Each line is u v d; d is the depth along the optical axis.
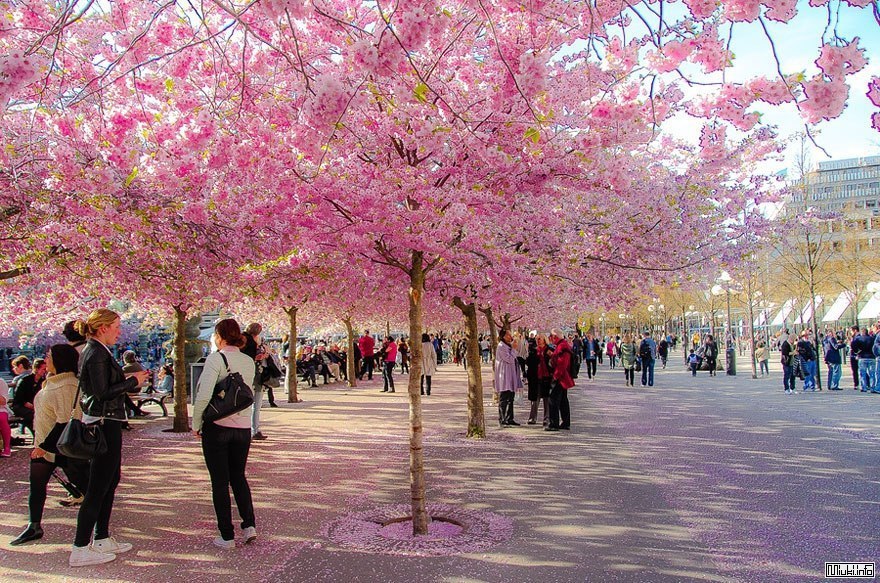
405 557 5.30
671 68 4.66
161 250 9.74
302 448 11.11
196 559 5.34
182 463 9.98
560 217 10.72
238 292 13.08
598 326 72.75
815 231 22.98
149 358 40.72
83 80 6.76
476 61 7.07
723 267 12.78
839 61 3.82
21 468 9.81
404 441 11.78
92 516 5.34
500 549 5.46
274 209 7.34
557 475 8.50
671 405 17.53
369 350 31.09
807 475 8.23
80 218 8.26
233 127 6.42
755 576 4.77
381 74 4.16
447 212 6.73
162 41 6.32
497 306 12.84
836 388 21.95
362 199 6.68
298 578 4.86
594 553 5.32
